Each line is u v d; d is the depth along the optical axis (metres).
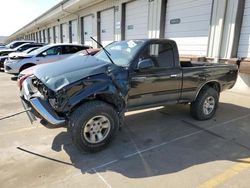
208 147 3.57
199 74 4.38
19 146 3.47
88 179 2.69
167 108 5.52
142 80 3.63
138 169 2.92
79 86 2.98
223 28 7.86
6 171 2.81
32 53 9.22
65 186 2.55
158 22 10.55
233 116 5.06
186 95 4.37
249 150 3.50
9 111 5.20
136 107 3.78
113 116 3.31
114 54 3.91
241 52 7.68
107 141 3.36
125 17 13.26
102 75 3.18
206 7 8.39
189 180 2.71
